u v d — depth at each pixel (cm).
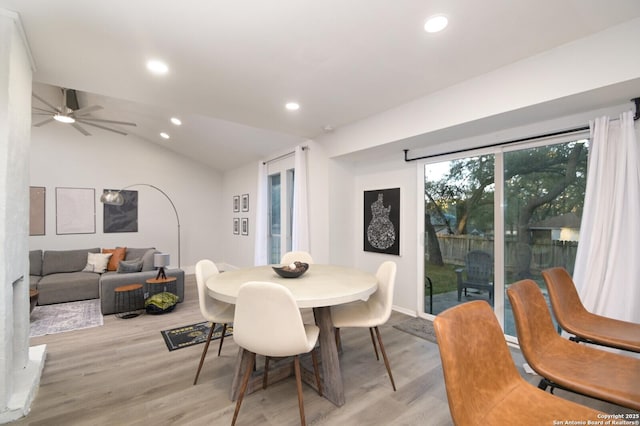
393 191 402
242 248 671
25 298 215
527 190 280
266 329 159
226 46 205
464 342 102
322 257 431
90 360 261
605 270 212
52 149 549
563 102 214
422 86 269
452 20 178
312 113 338
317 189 441
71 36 192
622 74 181
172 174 683
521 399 108
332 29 187
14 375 208
